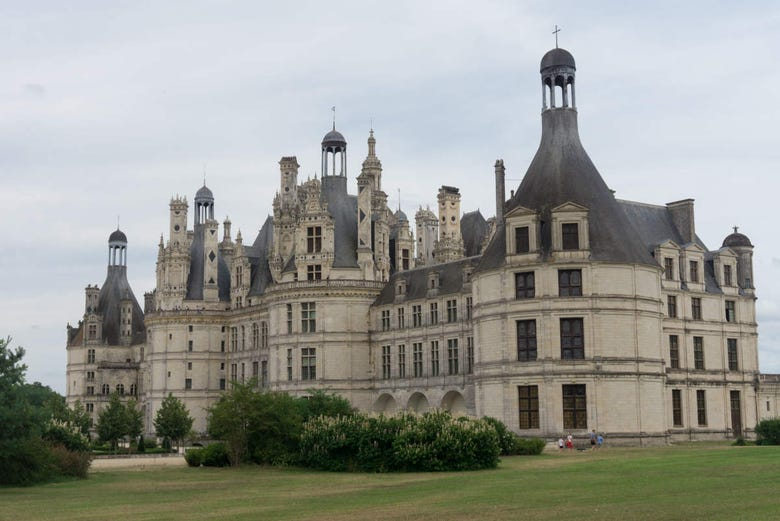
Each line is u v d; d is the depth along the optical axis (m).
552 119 91.50
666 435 84.81
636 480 43.81
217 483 52.94
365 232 120.00
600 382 81.75
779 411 103.50
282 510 36.75
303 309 117.25
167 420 119.62
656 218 101.56
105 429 115.12
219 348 145.00
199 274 147.12
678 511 31.56
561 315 83.00
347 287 116.56
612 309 83.00
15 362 52.97
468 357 102.56
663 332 94.06
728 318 101.25
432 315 108.62
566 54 92.00
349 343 115.88
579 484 43.09
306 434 64.94
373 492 43.62
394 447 58.47
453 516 32.75
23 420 52.47
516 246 85.75
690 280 98.44
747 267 103.88
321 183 124.56
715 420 97.31
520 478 48.25
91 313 175.62
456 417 61.44
